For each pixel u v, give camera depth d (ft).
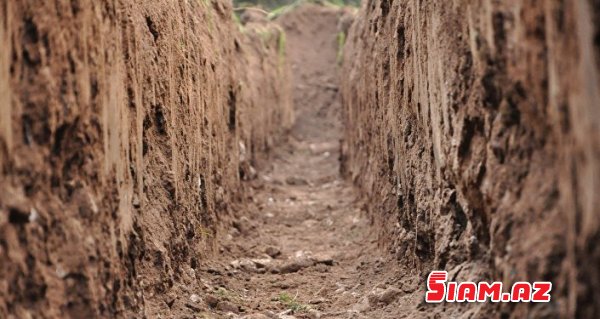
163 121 29.22
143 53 27.20
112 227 20.25
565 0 14.14
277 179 79.92
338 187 74.59
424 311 24.56
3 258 15.21
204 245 36.63
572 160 14.33
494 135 18.48
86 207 18.42
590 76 13.08
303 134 140.15
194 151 35.45
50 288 16.74
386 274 33.37
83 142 18.63
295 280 36.17
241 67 70.69
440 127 24.31
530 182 16.81
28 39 16.87
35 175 16.70
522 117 17.46
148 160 27.94
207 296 29.94
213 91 43.98
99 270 18.76
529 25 16.05
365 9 56.59
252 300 32.04
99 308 18.52
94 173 19.21
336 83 144.97
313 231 52.47
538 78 15.87
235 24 75.25
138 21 26.13
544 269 15.67
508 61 17.42
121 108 22.16
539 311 15.84
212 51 45.32
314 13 159.02
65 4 17.95
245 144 65.26
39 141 17.03
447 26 22.76
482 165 19.85
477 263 21.56
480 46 19.07
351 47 77.25
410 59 30.50
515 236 17.16
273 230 52.39
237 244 43.98
